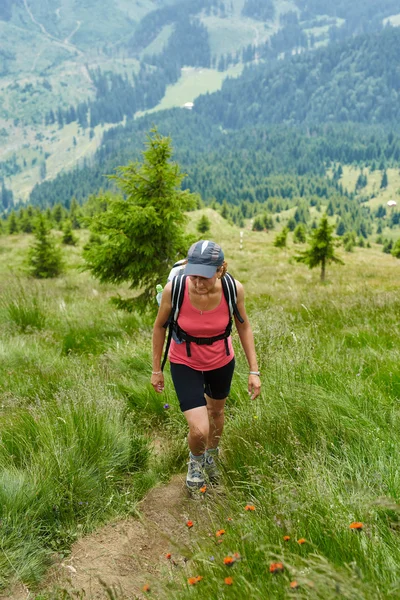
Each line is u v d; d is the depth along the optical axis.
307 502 2.93
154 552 3.29
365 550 2.51
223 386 3.96
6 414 5.23
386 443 3.76
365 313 9.44
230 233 117.69
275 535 2.73
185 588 2.55
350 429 3.97
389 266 53.84
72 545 3.36
